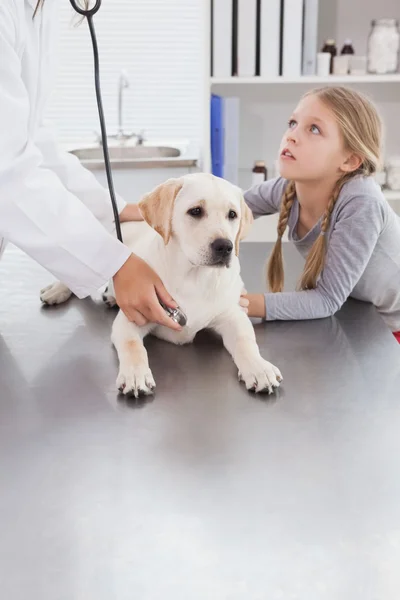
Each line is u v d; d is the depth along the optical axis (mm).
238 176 2895
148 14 2898
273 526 644
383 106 2887
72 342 1079
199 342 1098
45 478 723
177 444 788
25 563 600
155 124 3037
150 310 1010
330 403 885
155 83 2986
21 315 1185
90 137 3008
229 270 1064
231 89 2879
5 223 1020
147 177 2521
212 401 894
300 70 2516
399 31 2664
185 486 707
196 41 2934
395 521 650
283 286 1367
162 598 559
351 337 1112
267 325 1166
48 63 1179
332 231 1313
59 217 1032
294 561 599
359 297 1354
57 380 952
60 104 2990
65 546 621
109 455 767
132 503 680
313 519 653
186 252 1039
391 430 815
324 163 1355
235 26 2484
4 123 987
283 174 1391
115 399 899
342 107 1345
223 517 657
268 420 842
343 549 613
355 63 2738
